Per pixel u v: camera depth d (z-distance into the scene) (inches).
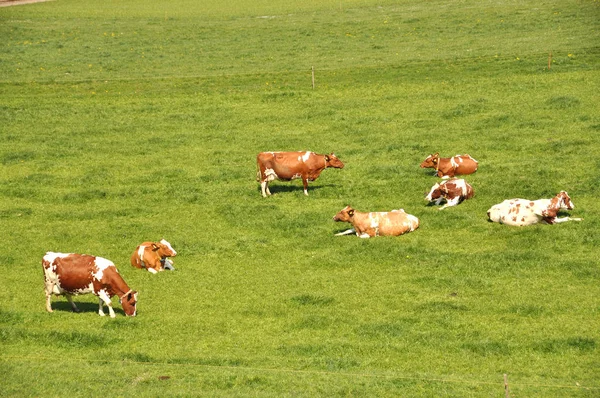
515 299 738.8
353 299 757.9
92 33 2726.4
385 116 1517.0
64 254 722.2
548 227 919.0
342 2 3297.2
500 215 943.7
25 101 1753.2
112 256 899.4
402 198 1066.7
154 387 578.2
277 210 1040.8
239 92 1779.0
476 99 1584.6
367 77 1865.2
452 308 726.5
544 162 1175.0
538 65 1822.1
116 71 2078.0
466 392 564.7
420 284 789.9
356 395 563.2
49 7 3449.8
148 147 1391.5
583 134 1311.5
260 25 2810.0
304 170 1086.4
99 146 1403.8
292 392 567.8
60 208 1091.3
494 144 1296.8
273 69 2031.3
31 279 834.2
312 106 1626.5
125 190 1153.4
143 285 805.2
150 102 1723.7
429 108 1555.1
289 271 841.5
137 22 2982.3
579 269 799.1
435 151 1284.4
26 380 589.0
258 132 1464.1
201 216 1041.5
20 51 2379.4
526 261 826.2
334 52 2222.0
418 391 568.1
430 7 2955.2
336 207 1045.8
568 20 2404.0
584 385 573.9
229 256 894.4
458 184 1021.2
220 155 1327.5
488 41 2204.7
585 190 1039.6
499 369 607.5
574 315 700.0
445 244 896.9
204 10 3289.9
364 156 1280.8
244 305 750.5
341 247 903.1
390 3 3157.0
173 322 709.9
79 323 709.3
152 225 1005.2
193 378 593.3
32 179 1217.4
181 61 2194.9
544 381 582.2
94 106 1697.8
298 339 673.0
